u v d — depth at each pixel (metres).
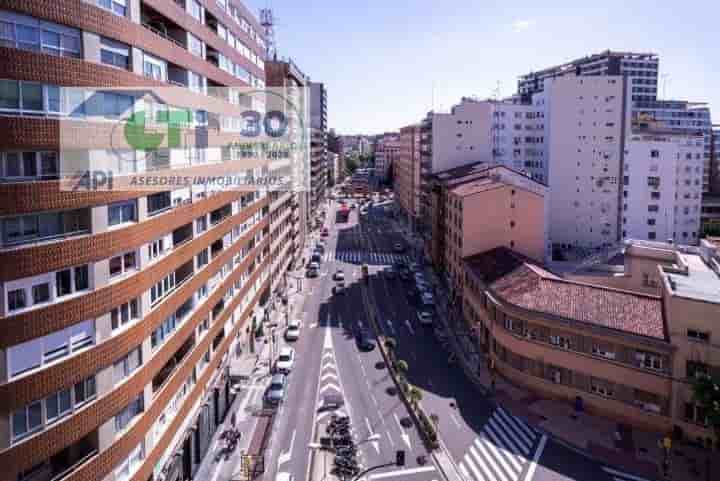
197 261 37.84
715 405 34.31
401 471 36.53
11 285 20.52
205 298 39.47
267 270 67.12
